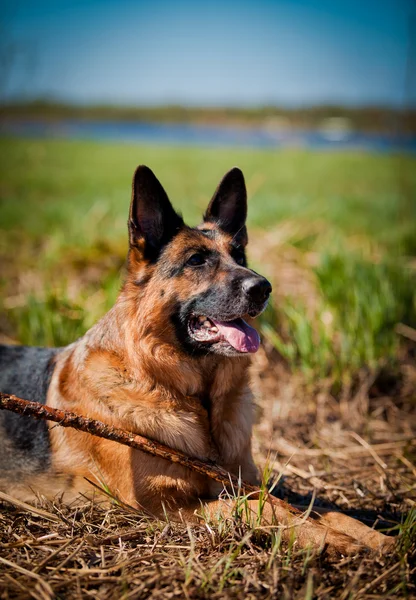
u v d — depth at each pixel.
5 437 4.43
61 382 4.38
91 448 4.10
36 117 67.94
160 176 21.84
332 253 8.12
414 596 2.92
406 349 6.91
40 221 12.16
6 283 8.52
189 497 3.81
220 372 4.16
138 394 4.00
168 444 3.91
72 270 8.73
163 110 93.50
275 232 10.13
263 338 6.90
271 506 3.51
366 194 17.61
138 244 4.27
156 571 3.08
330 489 4.59
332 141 50.56
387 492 4.54
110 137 46.66
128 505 3.90
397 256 8.22
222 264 4.23
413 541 3.34
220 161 26.97
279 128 76.00
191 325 4.17
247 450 4.32
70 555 3.24
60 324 6.34
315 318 6.69
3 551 3.34
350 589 2.92
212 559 3.22
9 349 4.91
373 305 6.46
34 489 4.30
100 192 17.30
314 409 5.97
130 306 4.20
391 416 5.93
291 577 3.02
